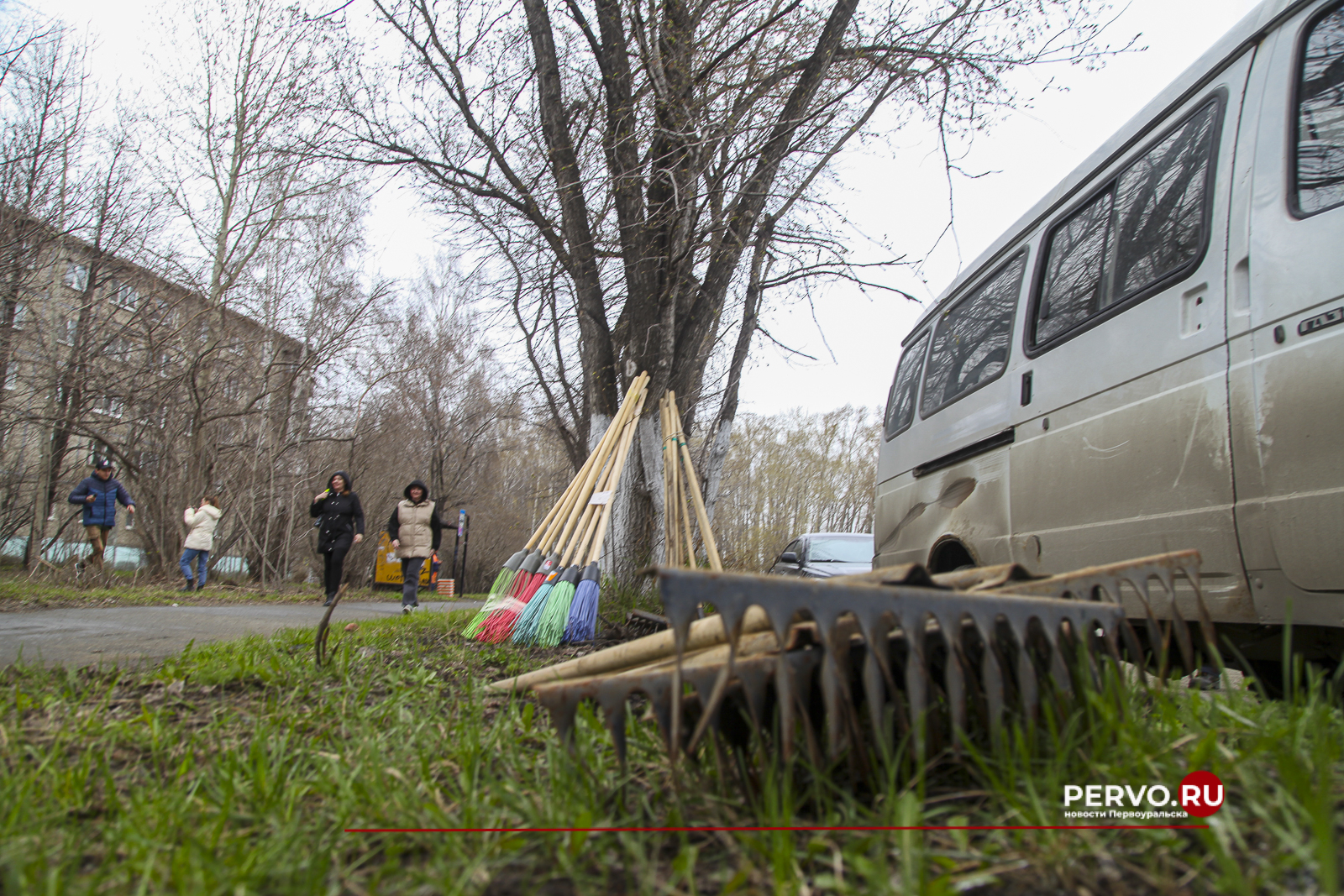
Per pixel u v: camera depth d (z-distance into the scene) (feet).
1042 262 14.42
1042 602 6.13
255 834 5.98
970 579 7.23
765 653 5.96
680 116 23.45
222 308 52.60
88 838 5.87
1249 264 9.57
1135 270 11.70
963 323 17.46
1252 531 9.27
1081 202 13.57
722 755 6.02
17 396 48.24
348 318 61.00
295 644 15.65
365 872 5.40
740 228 27.40
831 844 5.07
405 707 9.87
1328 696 6.97
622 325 34.09
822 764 5.88
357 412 72.38
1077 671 6.32
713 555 22.75
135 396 49.26
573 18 27.63
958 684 5.69
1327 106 9.00
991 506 14.98
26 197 43.42
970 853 5.00
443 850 5.51
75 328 47.98
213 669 11.99
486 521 110.93
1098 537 11.86
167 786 6.86
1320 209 8.80
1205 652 10.59
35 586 37.81
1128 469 11.30
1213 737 5.98
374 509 82.17
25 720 9.15
